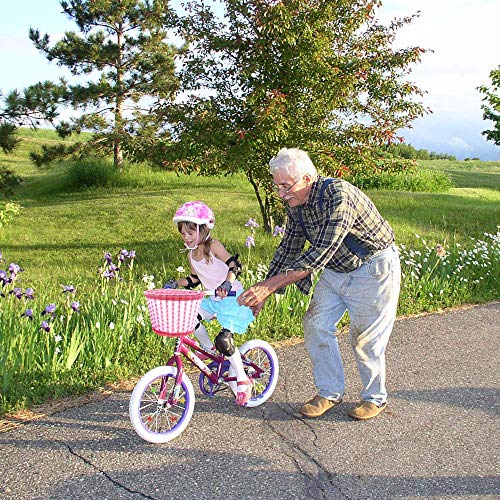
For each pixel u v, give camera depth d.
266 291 4.02
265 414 4.59
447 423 4.54
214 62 11.29
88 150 24.61
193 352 4.54
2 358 4.84
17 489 3.51
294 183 4.10
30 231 14.14
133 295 6.77
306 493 3.55
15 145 16.38
